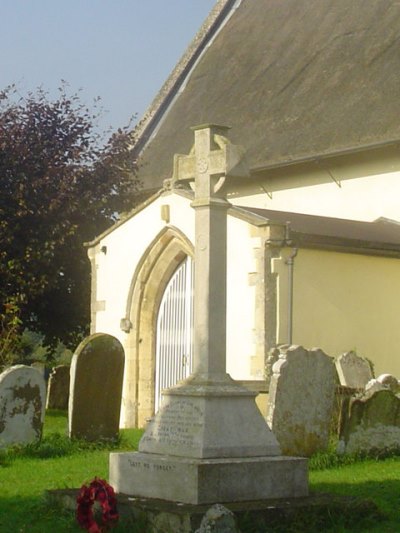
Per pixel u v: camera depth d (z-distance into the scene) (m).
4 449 13.13
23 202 24.09
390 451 12.97
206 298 9.19
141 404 20.80
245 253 18.12
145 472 8.83
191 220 19.61
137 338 20.88
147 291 20.80
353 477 11.33
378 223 20.98
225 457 8.66
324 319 18.12
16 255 24.17
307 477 8.95
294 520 8.31
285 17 29.27
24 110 25.94
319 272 18.16
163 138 28.89
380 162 21.81
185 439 8.76
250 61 28.70
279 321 17.69
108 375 14.17
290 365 12.69
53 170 24.80
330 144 22.44
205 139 9.55
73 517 8.76
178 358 20.27
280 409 12.58
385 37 24.70
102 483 8.50
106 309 21.50
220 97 28.25
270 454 8.92
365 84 23.52
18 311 24.03
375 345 18.73
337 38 26.23
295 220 19.36
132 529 8.20
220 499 8.44
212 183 9.43
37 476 11.49
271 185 24.09
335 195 22.64
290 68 26.75
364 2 26.67
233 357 18.20
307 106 24.50
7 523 8.83
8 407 13.32
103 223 25.44
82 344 14.05
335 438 13.66
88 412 14.03
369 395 12.85
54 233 24.23
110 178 25.77
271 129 24.75
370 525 8.59
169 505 8.29
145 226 20.67
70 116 26.11
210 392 8.80
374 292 18.83
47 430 16.31
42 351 33.88
